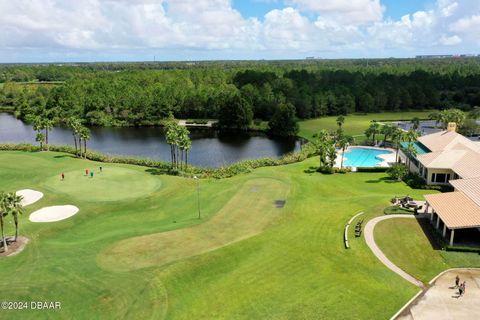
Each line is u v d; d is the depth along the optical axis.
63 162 87.44
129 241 48.59
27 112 167.38
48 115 158.25
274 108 154.12
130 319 34.62
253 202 61.69
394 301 36.34
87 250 46.47
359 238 48.28
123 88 176.38
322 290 38.22
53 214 57.38
